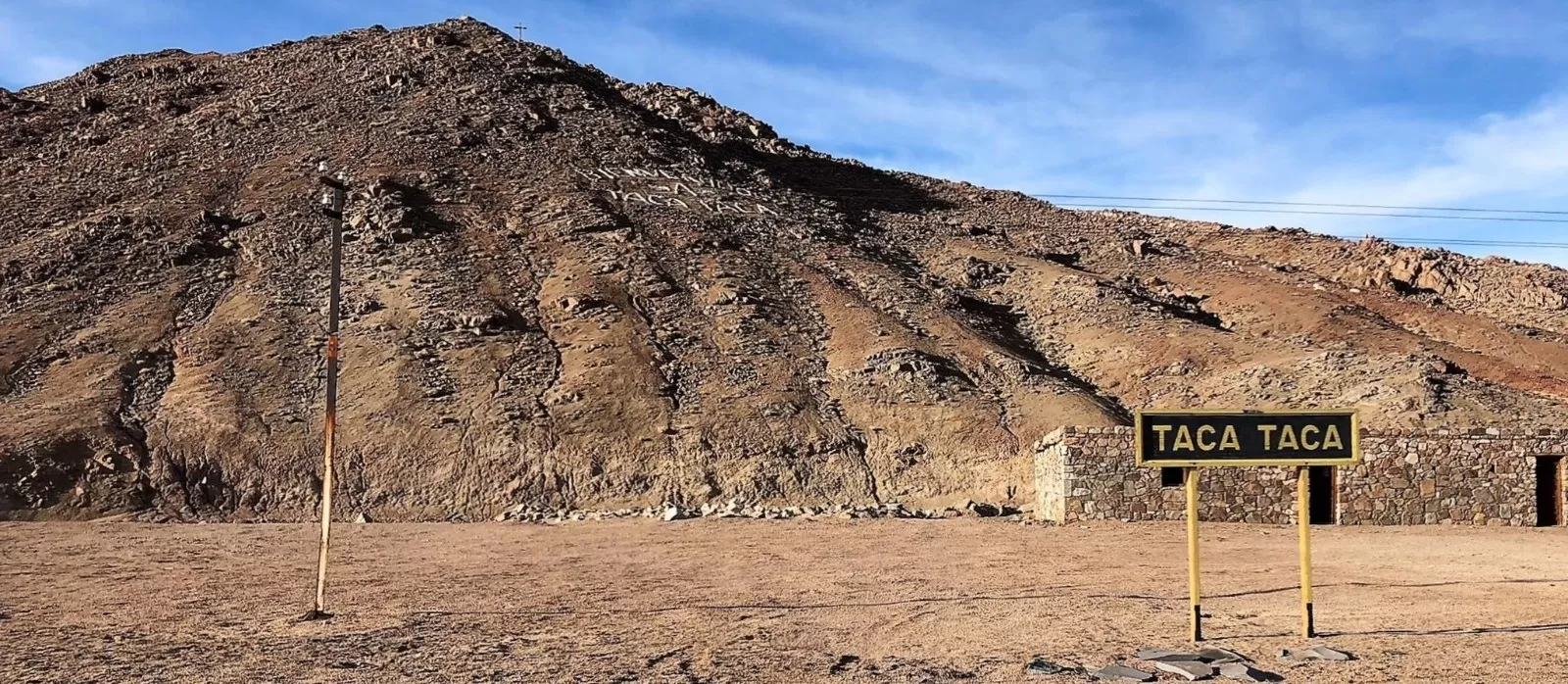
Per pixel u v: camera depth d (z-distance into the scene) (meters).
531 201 72.75
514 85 98.38
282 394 47.91
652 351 53.78
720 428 47.31
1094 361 61.41
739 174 91.00
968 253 77.44
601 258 64.50
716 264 65.69
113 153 82.38
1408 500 30.36
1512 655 12.98
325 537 17.22
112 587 20.80
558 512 41.00
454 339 53.53
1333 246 90.88
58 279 58.50
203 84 100.94
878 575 21.36
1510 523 30.06
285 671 12.96
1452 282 78.44
